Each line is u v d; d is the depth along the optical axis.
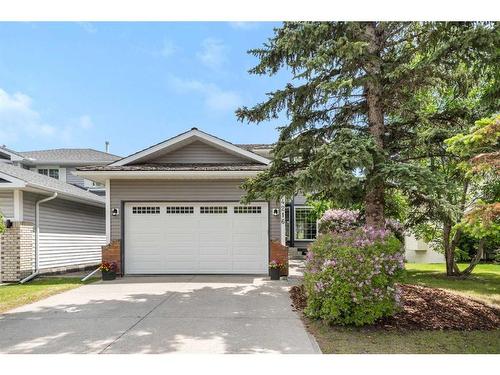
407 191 7.92
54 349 5.06
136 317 6.60
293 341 5.38
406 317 6.52
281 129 8.84
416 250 18.17
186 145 12.84
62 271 13.94
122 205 11.82
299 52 7.65
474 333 5.93
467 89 8.00
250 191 8.53
